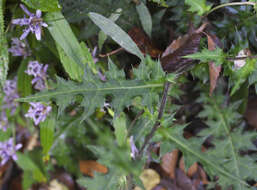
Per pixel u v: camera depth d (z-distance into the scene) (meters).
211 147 0.36
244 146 0.33
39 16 0.28
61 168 0.43
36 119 0.32
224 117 0.35
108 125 0.37
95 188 0.24
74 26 0.33
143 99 0.27
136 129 0.28
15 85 0.37
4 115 0.37
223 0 0.31
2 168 0.45
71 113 0.38
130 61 0.34
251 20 0.31
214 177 0.37
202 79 0.32
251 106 0.37
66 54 0.30
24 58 0.35
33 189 0.43
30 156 0.41
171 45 0.31
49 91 0.25
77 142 0.40
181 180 0.38
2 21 0.29
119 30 0.28
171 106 0.32
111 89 0.26
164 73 0.27
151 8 0.33
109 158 0.23
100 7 0.31
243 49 0.30
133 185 0.29
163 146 0.28
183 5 0.32
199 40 0.30
